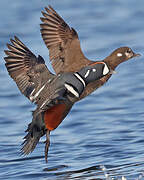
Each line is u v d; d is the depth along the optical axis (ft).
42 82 28.43
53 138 46.42
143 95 58.85
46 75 28.50
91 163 38.93
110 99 58.39
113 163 38.52
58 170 37.86
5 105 58.65
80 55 32.53
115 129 47.67
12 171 38.27
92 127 48.98
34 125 28.02
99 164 38.52
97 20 88.43
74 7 95.20
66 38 32.91
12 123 52.34
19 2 97.40
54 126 27.94
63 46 32.76
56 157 40.96
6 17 90.38
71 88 27.76
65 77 28.07
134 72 67.77
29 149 28.27
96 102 57.67
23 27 85.40
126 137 45.06
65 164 39.11
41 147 43.98
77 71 31.17
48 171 37.73
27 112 56.13
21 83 28.86
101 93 60.85
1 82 66.33
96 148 42.63
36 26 85.51
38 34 81.92
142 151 40.91
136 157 39.52
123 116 51.88
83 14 91.09
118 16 90.22
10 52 29.17
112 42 78.07
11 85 65.41
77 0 99.35
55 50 32.78
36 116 27.66
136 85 62.54
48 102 27.45
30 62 29.04
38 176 36.88
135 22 86.99
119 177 35.27
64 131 48.42
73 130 48.62
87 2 98.27
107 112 53.72
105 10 93.50
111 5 96.27
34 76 28.68
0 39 80.12
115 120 50.75
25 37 80.59
